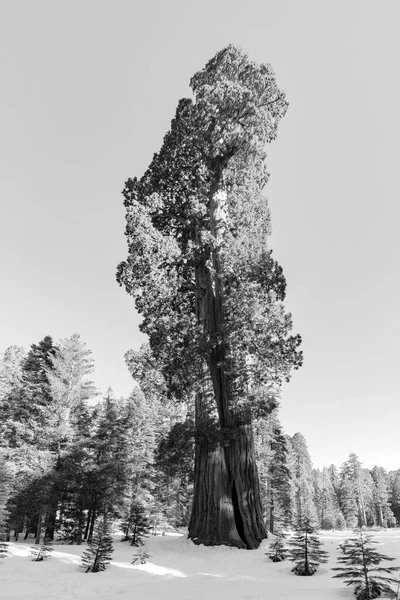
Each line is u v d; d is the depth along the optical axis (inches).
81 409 1165.1
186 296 972.6
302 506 2220.7
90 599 298.8
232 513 698.8
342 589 300.0
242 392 709.9
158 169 987.3
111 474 954.7
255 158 1061.8
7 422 1144.2
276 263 800.9
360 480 3048.7
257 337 715.4
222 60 999.0
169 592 317.1
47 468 925.2
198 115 928.9
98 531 457.7
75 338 1226.0
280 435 1765.5
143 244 890.1
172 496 1525.6
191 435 746.8
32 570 414.9
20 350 1838.1
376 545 607.2
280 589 312.2
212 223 954.1
